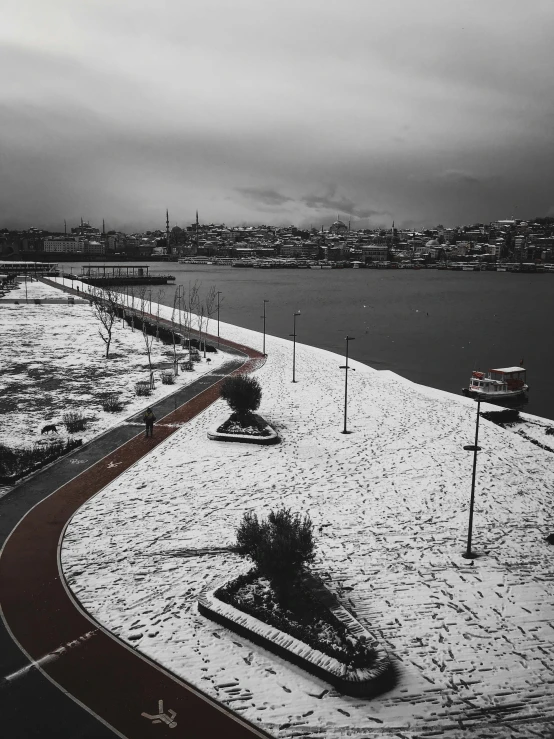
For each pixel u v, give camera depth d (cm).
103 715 1584
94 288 16962
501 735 1568
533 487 3475
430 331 13125
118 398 5322
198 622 2022
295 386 6062
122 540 2597
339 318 15312
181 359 7369
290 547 2019
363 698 1684
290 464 3666
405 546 2642
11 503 2973
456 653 1908
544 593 2286
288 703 1655
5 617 2014
